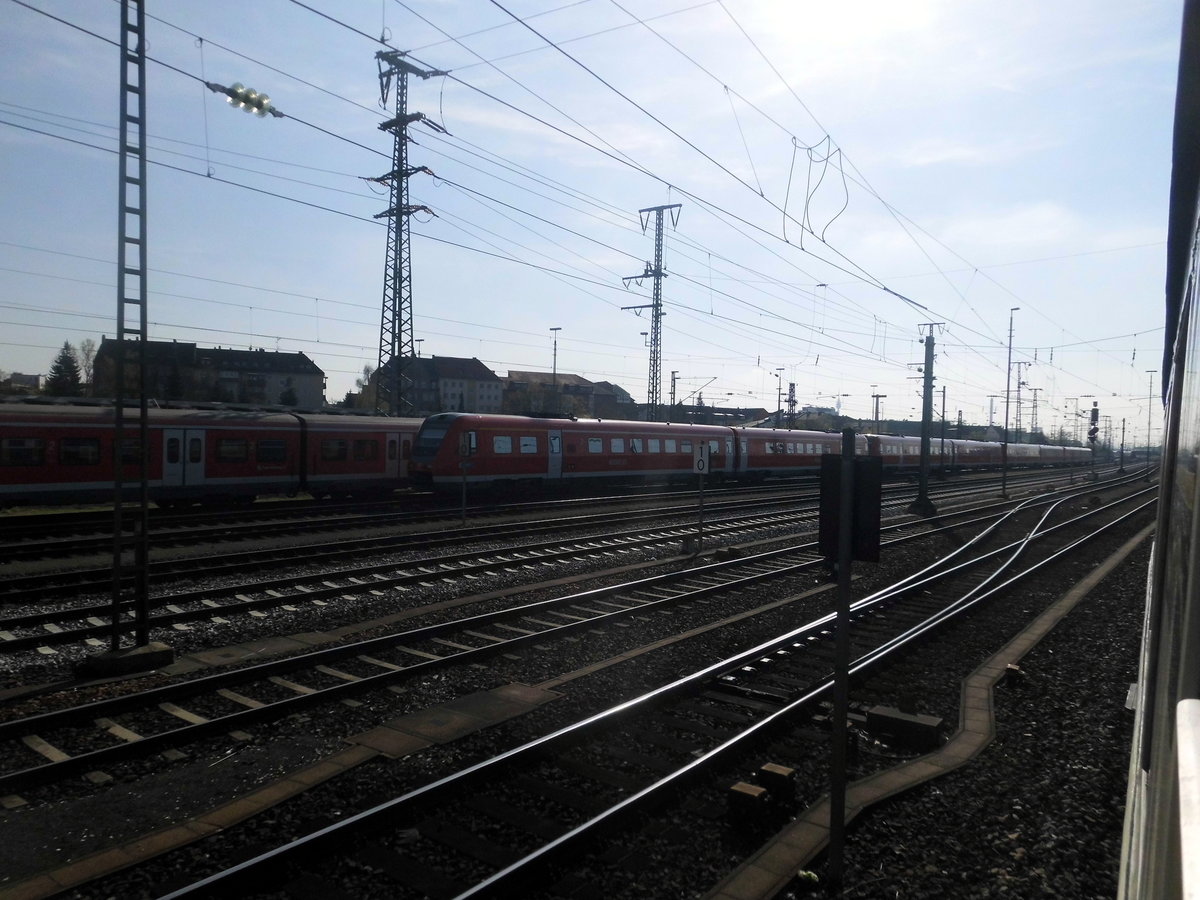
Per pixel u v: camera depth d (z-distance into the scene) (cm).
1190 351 180
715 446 3550
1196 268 173
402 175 3050
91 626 991
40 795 571
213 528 1775
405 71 2862
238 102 1140
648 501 2800
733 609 1208
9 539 1667
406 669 832
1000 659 959
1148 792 189
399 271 3116
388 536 1772
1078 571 1680
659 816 554
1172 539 200
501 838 518
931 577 1505
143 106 825
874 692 840
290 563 1424
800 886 468
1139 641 1070
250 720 703
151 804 560
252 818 534
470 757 638
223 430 2316
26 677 828
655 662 922
